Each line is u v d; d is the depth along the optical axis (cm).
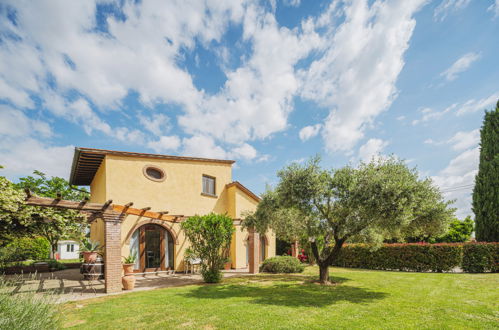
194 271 1366
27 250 1752
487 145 1530
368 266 1551
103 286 970
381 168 861
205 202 1559
